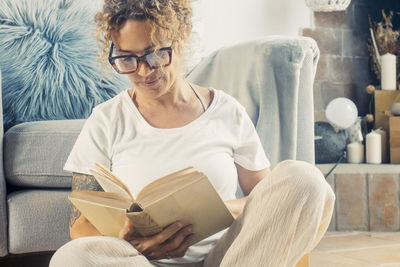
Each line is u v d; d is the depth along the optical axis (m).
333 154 3.03
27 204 1.57
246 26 2.90
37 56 2.12
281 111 1.62
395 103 3.02
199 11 2.71
